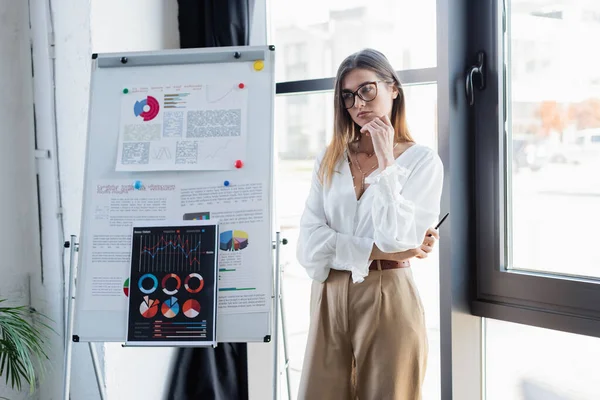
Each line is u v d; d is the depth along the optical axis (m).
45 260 2.55
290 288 2.80
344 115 2.03
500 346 2.27
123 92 2.06
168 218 1.96
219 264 1.92
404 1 2.35
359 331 1.90
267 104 1.97
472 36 2.20
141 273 1.94
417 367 1.89
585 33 2.00
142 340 1.91
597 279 2.00
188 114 2.01
